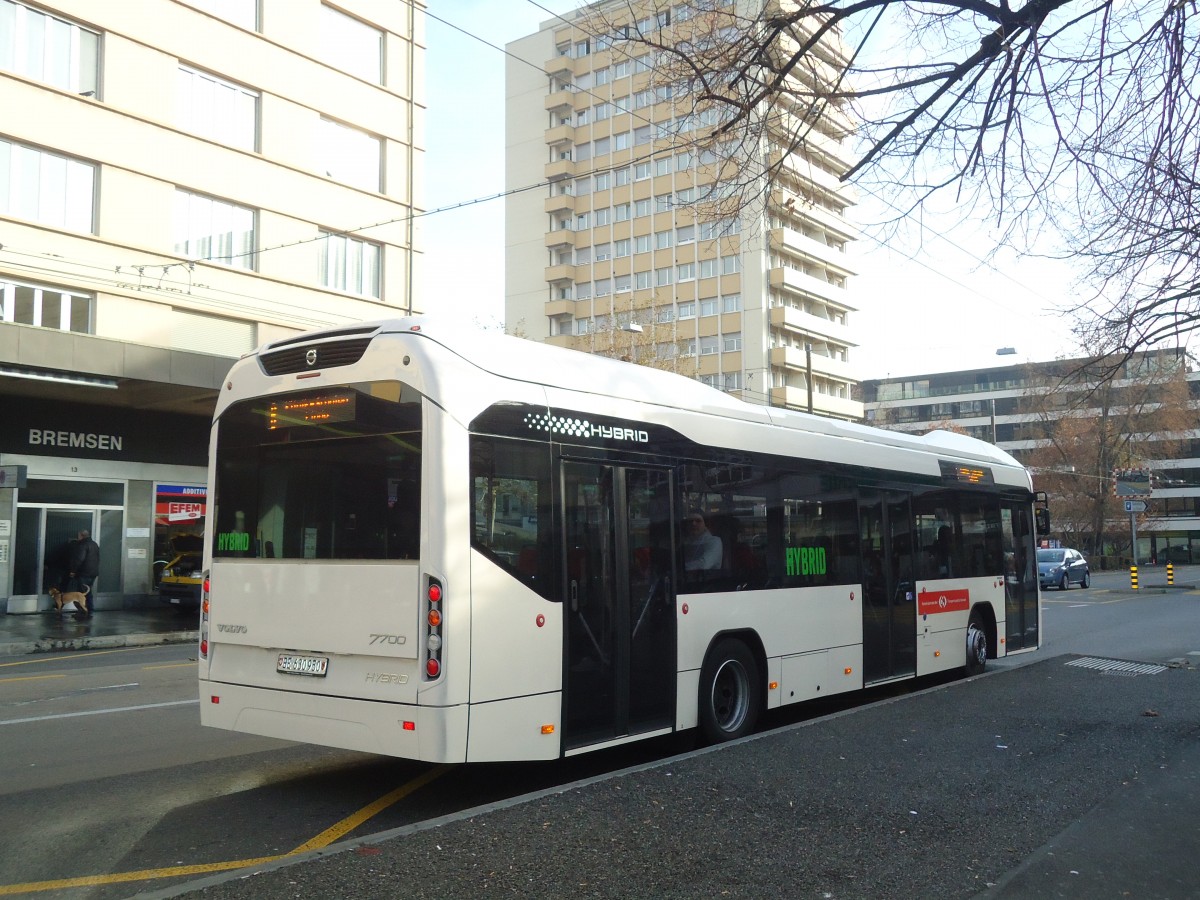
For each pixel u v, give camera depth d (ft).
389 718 20.52
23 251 70.23
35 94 71.31
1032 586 47.73
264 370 23.75
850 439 35.35
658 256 196.24
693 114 27.37
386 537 21.04
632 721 24.47
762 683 29.76
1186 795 22.11
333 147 91.76
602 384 25.16
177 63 79.97
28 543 74.28
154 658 52.01
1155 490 227.40
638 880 15.92
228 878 15.51
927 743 26.30
